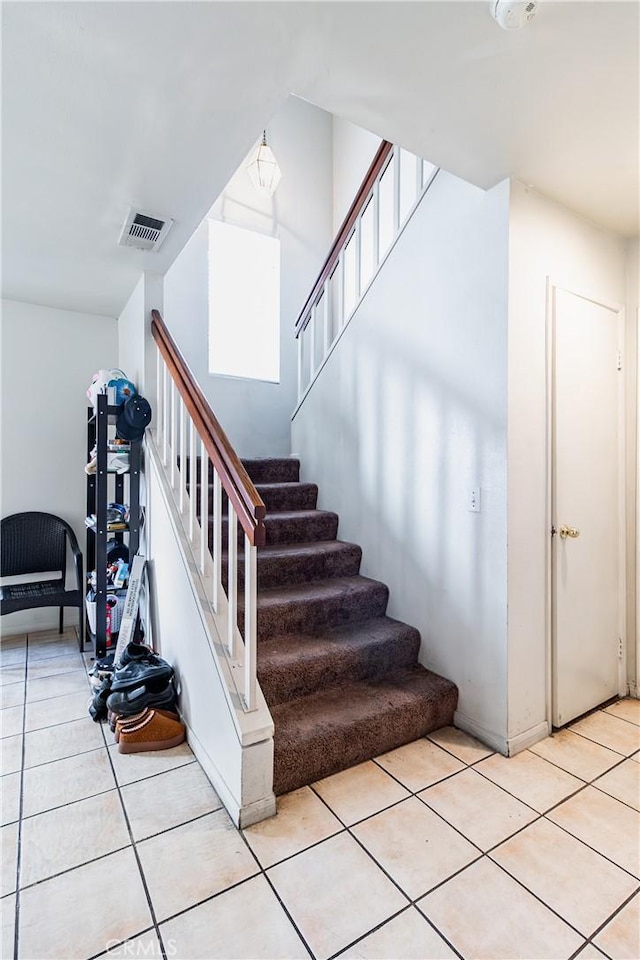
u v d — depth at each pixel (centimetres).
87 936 126
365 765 200
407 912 134
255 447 447
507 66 145
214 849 155
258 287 454
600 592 250
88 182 204
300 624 247
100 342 376
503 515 207
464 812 172
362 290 297
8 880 143
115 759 203
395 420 270
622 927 130
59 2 122
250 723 168
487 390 214
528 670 216
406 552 263
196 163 193
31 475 353
